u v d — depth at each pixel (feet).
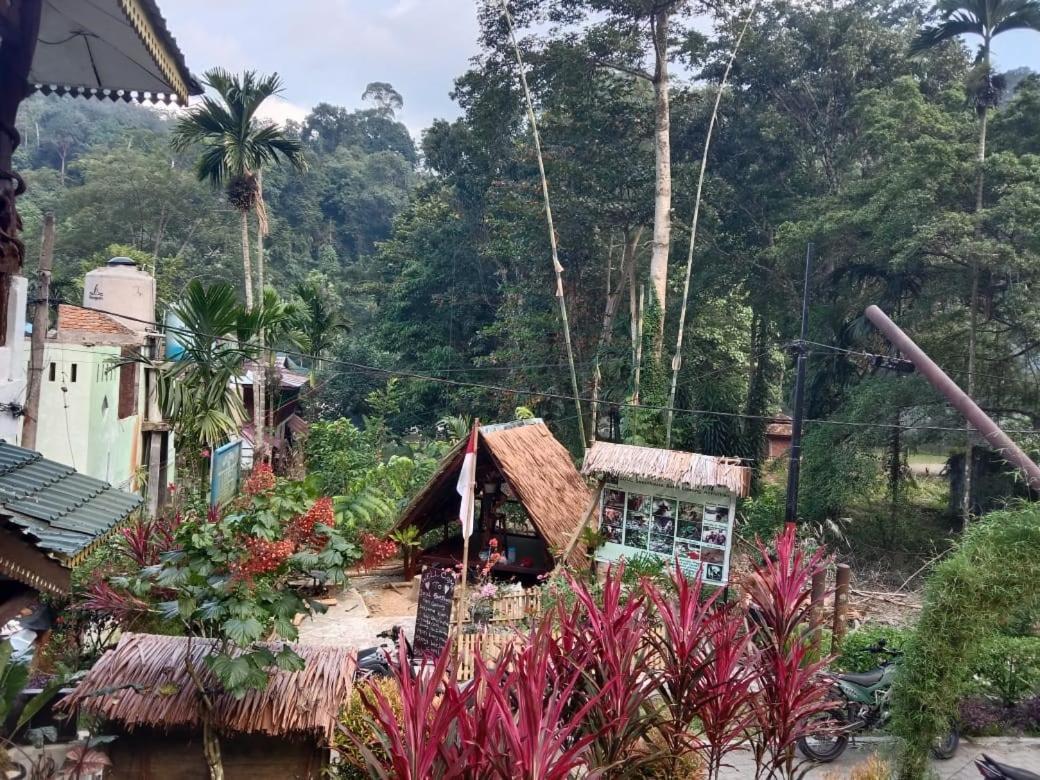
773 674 14.52
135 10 20.11
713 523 36.73
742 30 69.56
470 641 27.09
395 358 112.06
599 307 87.92
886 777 18.83
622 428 66.33
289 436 90.89
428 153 108.37
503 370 93.09
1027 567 18.69
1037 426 54.90
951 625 19.16
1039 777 18.75
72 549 14.16
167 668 15.67
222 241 136.98
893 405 55.31
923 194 50.31
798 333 69.67
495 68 75.10
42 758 14.97
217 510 24.95
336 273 163.43
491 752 8.93
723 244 77.71
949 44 70.90
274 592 15.43
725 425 78.02
